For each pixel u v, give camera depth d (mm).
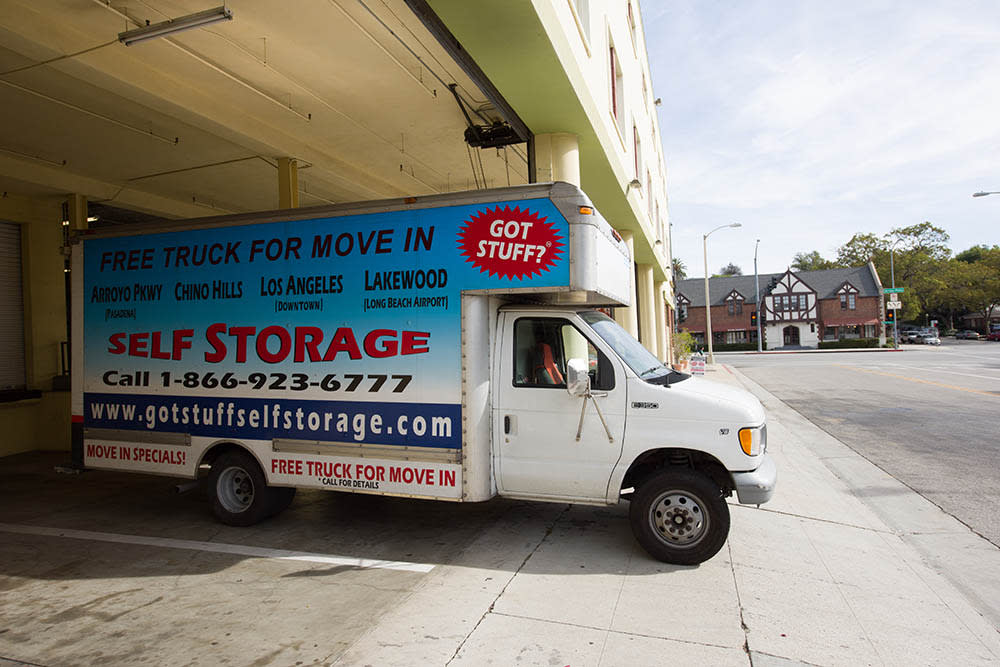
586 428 5145
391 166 12414
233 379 6070
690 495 4930
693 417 4945
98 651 3752
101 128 9133
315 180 11906
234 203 14219
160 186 12562
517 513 6500
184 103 8086
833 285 69000
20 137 9500
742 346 66312
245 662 3598
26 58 6844
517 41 6508
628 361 5277
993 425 11875
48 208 11516
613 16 13016
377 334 5559
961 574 4973
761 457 4984
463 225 5355
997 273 72312
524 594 4453
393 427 5465
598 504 5180
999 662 3588
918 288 77125
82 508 7031
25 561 5297
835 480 7965
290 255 5938
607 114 10953
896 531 6055
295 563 5168
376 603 4344
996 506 6805
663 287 33531
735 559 5141
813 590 4566
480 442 5285
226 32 7023
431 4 5789
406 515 6516
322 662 3580
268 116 9469
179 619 4156
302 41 7270
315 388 5746
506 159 10820
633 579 4715
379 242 5621
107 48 6938
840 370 27484
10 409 10641
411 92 8727
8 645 3846
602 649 3689
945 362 31422
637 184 14328
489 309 5473
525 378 5383
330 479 5656
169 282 6422
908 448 9930
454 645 3740
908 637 3871
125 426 6547
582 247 5027
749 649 3695
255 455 5945
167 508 6996
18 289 11156
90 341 6762
